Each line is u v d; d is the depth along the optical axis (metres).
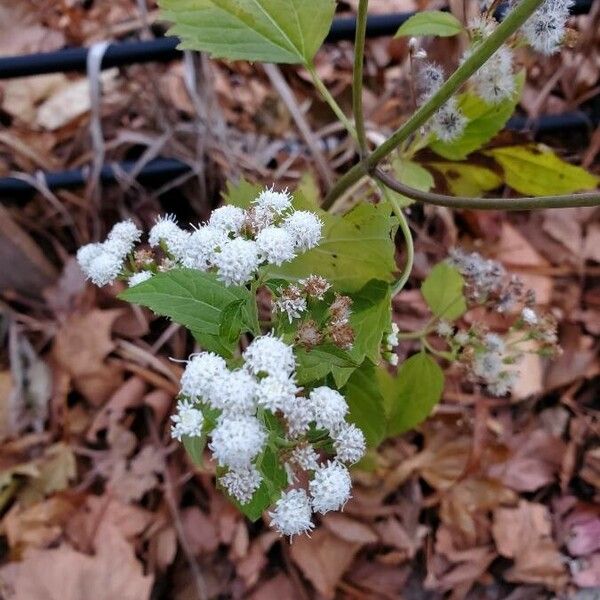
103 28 0.28
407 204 0.15
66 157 0.25
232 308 0.10
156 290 0.11
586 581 0.21
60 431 0.22
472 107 0.15
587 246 0.25
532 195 0.17
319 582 0.20
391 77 0.27
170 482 0.21
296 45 0.14
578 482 0.23
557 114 0.26
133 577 0.20
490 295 0.16
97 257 0.13
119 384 0.23
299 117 0.23
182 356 0.23
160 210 0.24
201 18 0.14
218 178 0.24
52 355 0.23
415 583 0.21
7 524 0.21
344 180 0.15
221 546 0.21
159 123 0.24
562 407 0.23
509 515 0.22
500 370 0.16
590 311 0.24
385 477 0.22
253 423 0.10
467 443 0.22
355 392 0.13
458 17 0.14
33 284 0.24
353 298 0.13
